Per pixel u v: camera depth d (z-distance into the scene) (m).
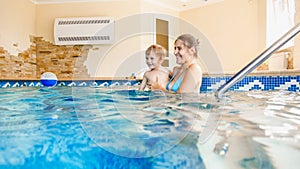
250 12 4.58
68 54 4.73
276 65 3.52
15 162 0.44
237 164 0.43
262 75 2.69
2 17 3.94
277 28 4.02
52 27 4.78
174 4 5.19
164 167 0.43
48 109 1.14
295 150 0.49
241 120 0.81
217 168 0.42
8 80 3.21
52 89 2.73
